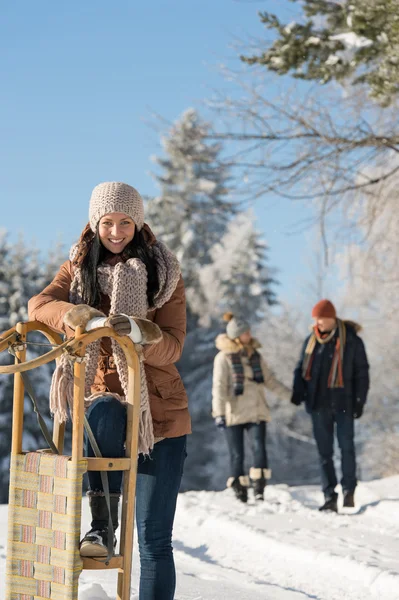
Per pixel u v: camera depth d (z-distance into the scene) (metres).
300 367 11.21
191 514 10.18
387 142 13.57
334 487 10.93
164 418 4.37
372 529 9.28
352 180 14.08
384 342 32.38
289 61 12.45
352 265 17.64
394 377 32.94
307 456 47.88
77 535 3.85
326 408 11.00
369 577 6.66
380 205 15.23
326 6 12.64
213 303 51.56
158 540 4.35
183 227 51.94
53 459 3.98
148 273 4.42
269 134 13.45
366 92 13.62
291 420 45.41
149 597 4.31
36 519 4.00
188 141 13.94
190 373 52.84
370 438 34.38
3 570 6.43
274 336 42.72
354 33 11.97
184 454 4.52
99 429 4.09
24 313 47.34
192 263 52.62
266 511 10.63
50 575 3.91
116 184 4.49
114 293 4.31
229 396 12.21
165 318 4.51
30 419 42.06
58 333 4.59
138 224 4.51
